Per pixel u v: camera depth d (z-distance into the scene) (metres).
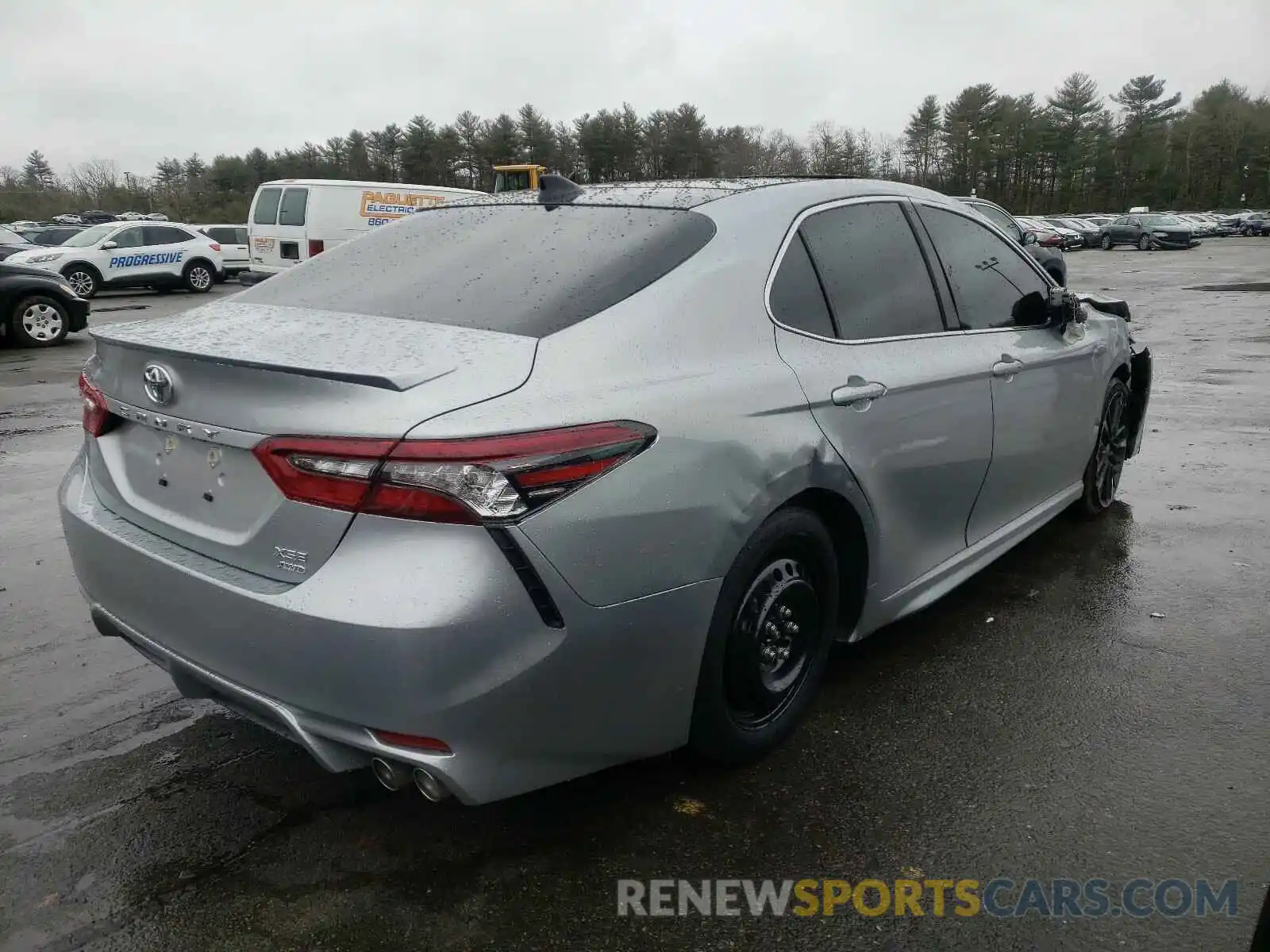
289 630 2.12
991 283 3.90
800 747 2.96
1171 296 19.33
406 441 2.04
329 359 2.24
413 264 2.98
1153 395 8.64
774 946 2.20
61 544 4.91
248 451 2.24
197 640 2.35
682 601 2.38
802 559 2.86
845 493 2.88
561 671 2.17
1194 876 2.40
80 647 3.73
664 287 2.60
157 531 2.52
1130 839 2.53
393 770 2.21
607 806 2.68
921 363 3.24
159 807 2.71
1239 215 61.38
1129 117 97.38
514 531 2.06
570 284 2.61
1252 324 14.18
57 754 2.98
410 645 2.01
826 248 3.11
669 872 2.43
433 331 2.45
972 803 2.69
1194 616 3.91
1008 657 3.56
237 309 2.90
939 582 3.57
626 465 2.24
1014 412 3.80
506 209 3.27
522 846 2.53
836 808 2.67
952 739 3.01
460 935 2.22
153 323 2.84
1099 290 20.98
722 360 2.61
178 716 3.21
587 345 2.38
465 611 2.03
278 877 2.42
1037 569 4.42
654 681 2.39
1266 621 3.86
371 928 2.25
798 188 3.17
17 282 12.89
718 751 2.71
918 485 3.26
